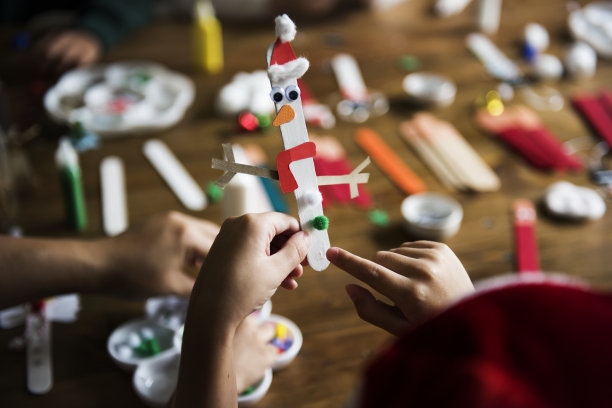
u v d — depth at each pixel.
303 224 0.62
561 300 0.34
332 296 0.85
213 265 0.57
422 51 1.51
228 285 0.55
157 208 1.02
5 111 1.13
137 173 1.10
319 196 0.61
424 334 0.34
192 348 0.55
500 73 1.42
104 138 1.19
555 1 1.78
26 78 1.36
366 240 0.95
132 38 1.54
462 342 0.32
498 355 0.31
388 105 1.31
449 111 1.29
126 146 1.17
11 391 0.71
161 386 0.70
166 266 0.80
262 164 1.11
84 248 0.79
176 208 1.02
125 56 1.45
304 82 1.37
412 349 0.34
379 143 1.18
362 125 1.24
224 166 0.58
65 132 1.20
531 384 0.30
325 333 0.79
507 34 1.60
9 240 0.78
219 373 0.54
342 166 1.10
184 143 1.18
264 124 1.21
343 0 1.71
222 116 1.26
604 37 1.54
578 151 1.17
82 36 1.43
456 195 1.05
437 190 1.06
